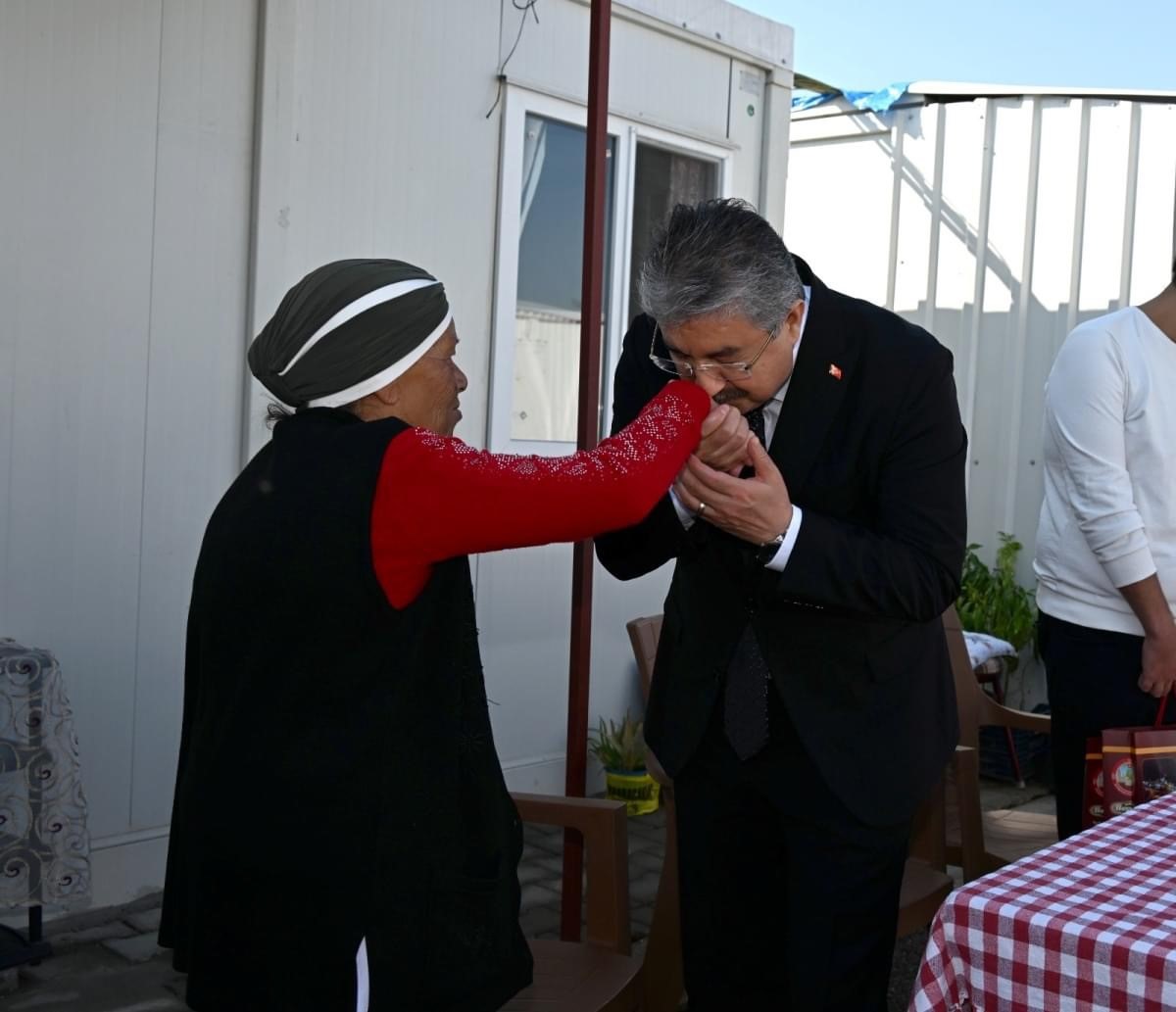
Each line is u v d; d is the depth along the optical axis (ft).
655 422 5.26
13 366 9.89
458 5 12.78
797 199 20.15
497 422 13.67
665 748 6.79
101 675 10.61
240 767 4.58
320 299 4.82
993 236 18.35
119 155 10.34
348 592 4.47
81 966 9.93
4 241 9.77
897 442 6.08
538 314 14.11
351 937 4.49
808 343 6.13
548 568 14.24
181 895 5.09
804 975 6.36
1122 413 8.09
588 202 8.08
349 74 11.87
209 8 10.76
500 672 13.84
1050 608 8.59
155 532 10.85
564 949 7.23
